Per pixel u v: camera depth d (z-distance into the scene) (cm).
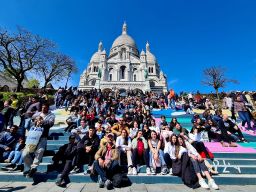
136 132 943
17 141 855
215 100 3353
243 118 1307
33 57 3522
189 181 662
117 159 710
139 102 2152
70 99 2255
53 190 614
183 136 826
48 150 891
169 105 2344
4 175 700
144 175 720
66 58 4406
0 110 1091
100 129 1009
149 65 9838
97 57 10075
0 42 3194
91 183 692
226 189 636
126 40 10369
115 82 6662
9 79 5078
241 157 873
